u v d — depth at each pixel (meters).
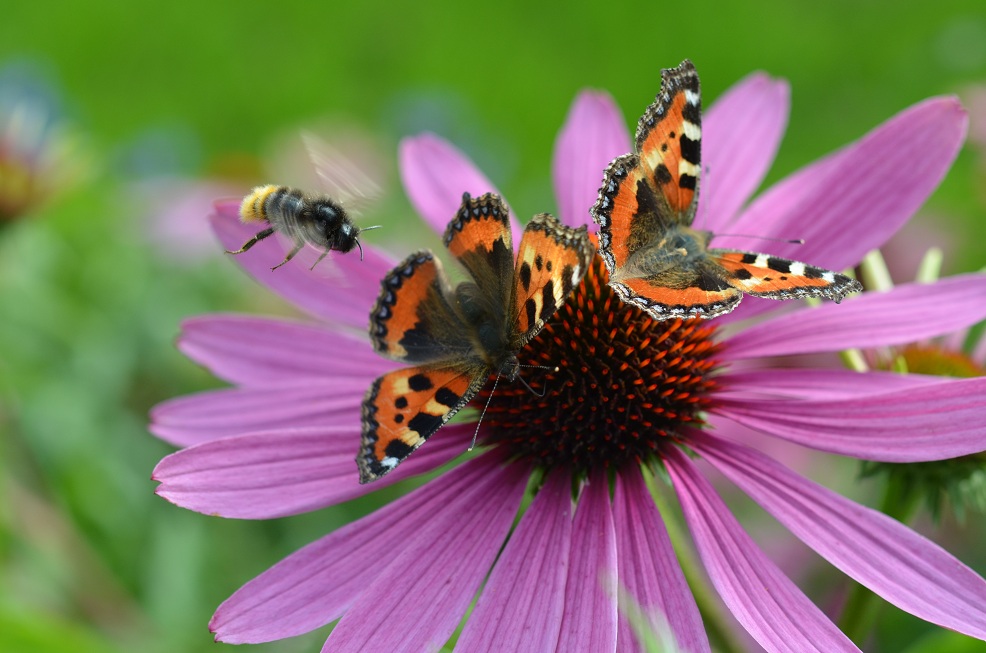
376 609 0.51
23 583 0.62
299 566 0.52
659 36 1.26
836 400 0.52
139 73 1.25
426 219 0.57
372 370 0.55
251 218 0.52
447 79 1.22
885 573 0.51
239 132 1.16
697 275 0.52
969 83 1.05
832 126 1.09
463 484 0.53
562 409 0.53
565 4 1.33
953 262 0.70
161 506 0.65
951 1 1.23
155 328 0.71
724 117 0.56
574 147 0.57
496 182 0.92
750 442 0.63
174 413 0.55
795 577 0.61
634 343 0.53
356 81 1.23
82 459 0.65
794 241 0.53
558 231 0.51
